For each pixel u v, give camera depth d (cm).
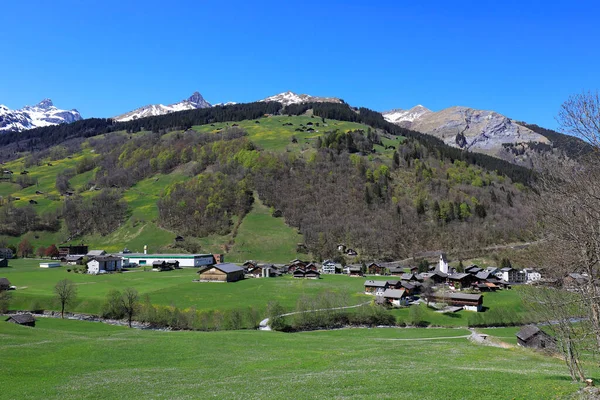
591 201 2722
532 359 5547
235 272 13762
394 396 3045
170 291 11438
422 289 11606
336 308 10025
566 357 3541
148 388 3897
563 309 3359
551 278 3809
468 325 9362
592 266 3062
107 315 9650
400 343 7225
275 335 7631
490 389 3106
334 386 3556
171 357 5562
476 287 12375
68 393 3762
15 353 5325
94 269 14962
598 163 2784
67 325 8250
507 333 8612
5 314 9488
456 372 3988
